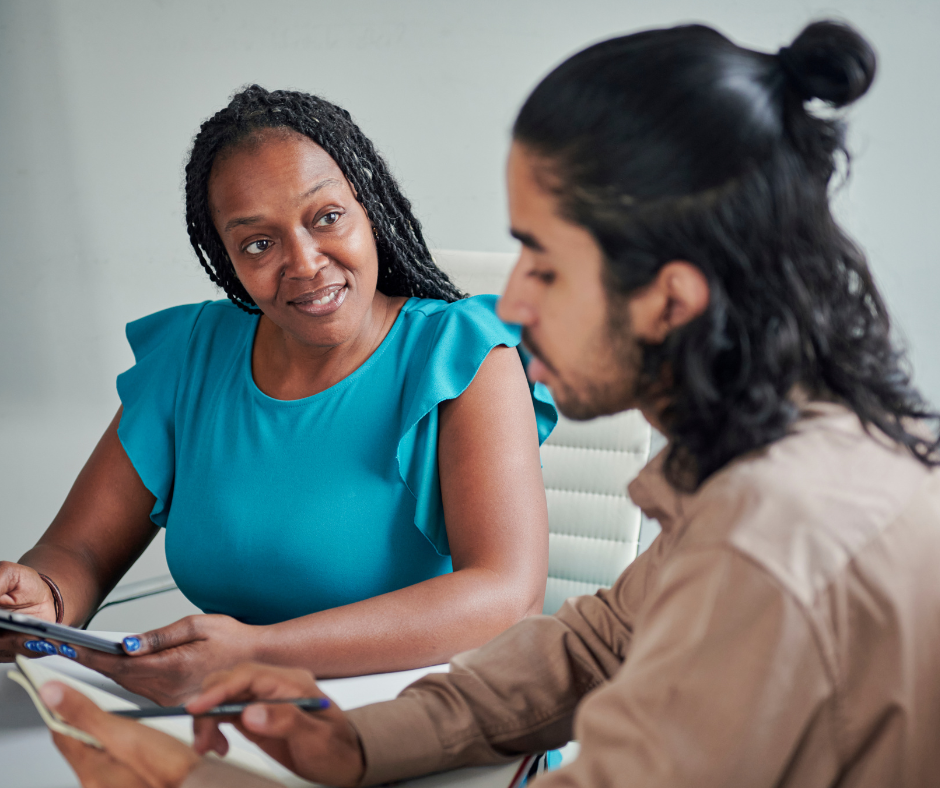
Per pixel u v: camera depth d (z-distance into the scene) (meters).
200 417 1.17
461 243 2.85
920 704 0.47
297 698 0.66
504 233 2.82
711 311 0.50
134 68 2.96
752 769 0.45
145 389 1.22
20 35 2.97
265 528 1.07
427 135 2.80
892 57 2.32
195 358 1.21
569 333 0.53
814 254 0.52
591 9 2.61
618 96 0.49
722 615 0.45
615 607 0.76
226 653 0.84
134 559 1.23
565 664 0.75
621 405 0.56
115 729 0.61
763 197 0.49
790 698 0.44
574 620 0.77
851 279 0.54
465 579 0.95
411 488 1.06
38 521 2.74
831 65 0.49
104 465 1.21
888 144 2.35
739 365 0.51
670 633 0.47
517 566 0.98
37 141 3.07
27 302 3.23
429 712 0.71
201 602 1.14
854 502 0.47
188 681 0.83
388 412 1.10
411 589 0.94
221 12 2.85
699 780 0.45
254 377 1.17
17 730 0.79
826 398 0.53
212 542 1.10
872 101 2.35
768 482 0.47
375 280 1.09
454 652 0.92
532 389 1.15
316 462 1.08
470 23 2.70
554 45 2.67
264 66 2.87
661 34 0.51
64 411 3.30
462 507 1.02
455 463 1.04
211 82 2.92
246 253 1.03
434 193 2.84
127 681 0.83
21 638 0.88
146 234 3.12
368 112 2.83
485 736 0.72
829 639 0.45
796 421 0.51
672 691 0.46
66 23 2.95
